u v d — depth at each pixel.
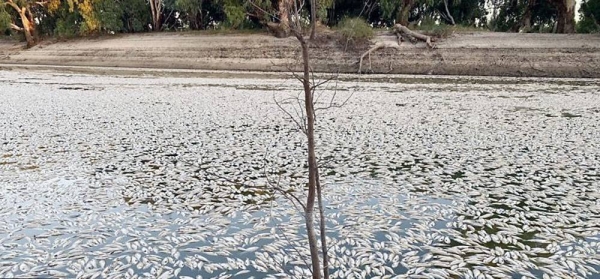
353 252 5.17
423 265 4.89
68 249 5.25
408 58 28.23
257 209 6.48
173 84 22.33
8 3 35.72
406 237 5.58
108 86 21.33
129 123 12.59
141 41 34.19
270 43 30.88
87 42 36.00
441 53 28.00
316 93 19.17
